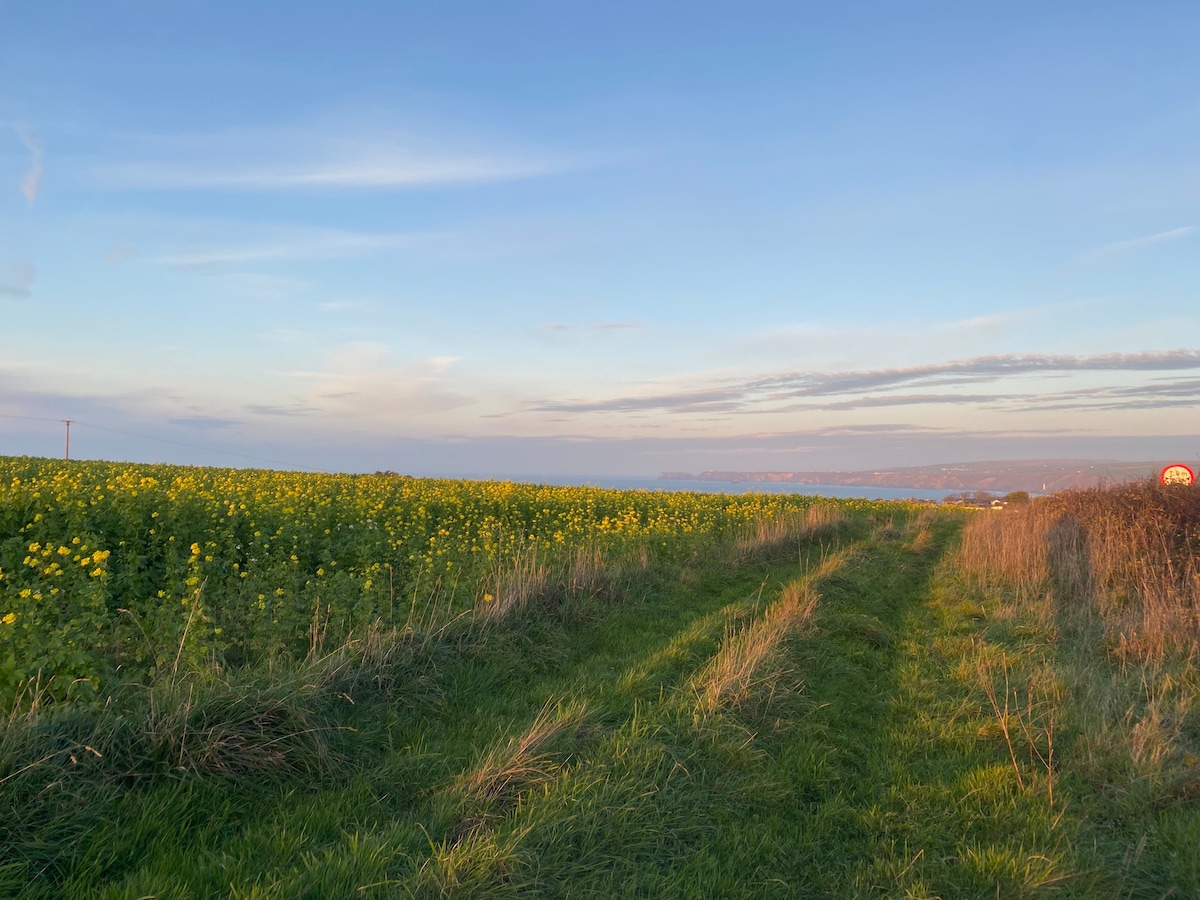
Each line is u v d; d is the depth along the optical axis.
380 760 5.23
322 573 9.86
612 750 5.20
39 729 4.24
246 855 3.94
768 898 3.97
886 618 10.88
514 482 29.31
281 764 4.77
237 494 14.74
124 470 23.72
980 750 5.92
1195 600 9.52
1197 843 4.41
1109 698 6.66
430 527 15.63
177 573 8.46
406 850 4.02
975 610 11.02
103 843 3.85
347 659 6.20
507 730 5.79
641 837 4.29
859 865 4.31
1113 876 4.17
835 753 5.79
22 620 5.78
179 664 5.86
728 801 4.89
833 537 20.66
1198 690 6.91
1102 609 10.20
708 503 25.75
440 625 7.75
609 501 24.03
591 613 9.61
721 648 8.19
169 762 4.53
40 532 9.22
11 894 3.39
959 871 4.25
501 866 3.75
